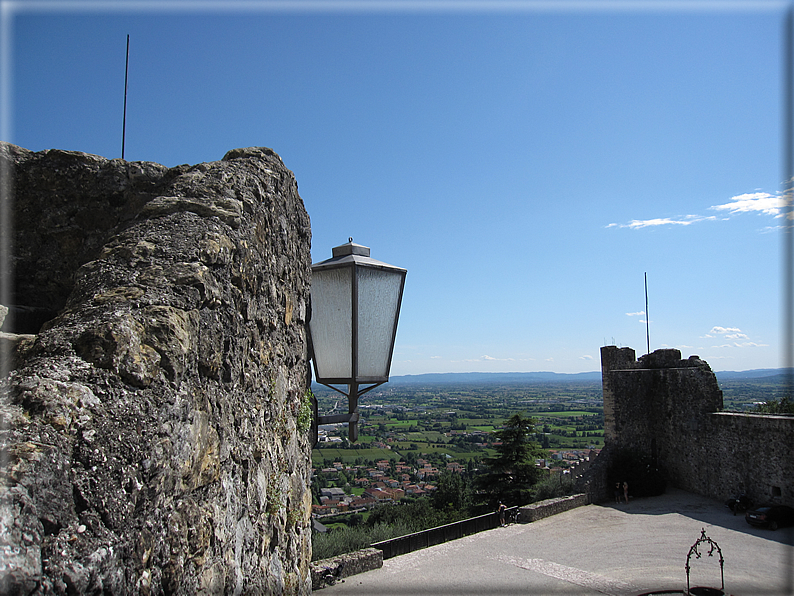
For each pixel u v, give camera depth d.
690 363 19.91
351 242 3.93
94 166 3.87
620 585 10.48
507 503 22.11
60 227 3.80
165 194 2.99
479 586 10.49
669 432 20.66
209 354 2.42
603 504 18.70
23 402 1.52
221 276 2.66
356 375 3.70
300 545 4.28
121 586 1.51
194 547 2.08
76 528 1.39
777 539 13.45
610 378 21.64
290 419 4.11
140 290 2.19
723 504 17.58
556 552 13.02
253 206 3.27
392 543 13.01
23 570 1.17
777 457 15.91
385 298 3.91
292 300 4.27
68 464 1.44
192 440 2.15
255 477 3.10
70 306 2.19
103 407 1.65
